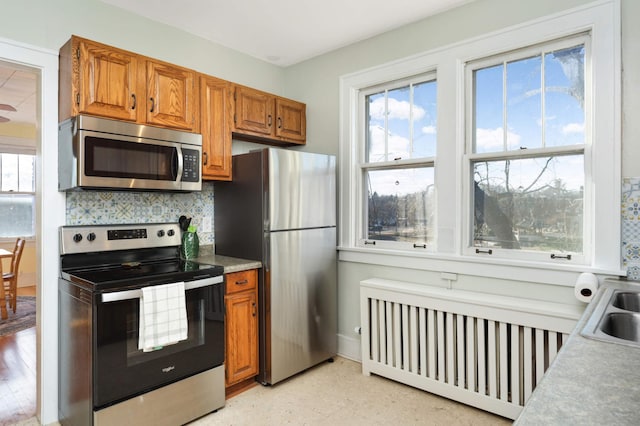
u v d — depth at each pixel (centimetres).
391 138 296
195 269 223
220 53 307
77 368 196
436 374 246
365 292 275
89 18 235
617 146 198
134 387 192
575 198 217
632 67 195
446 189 259
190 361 215
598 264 204
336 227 321
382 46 292
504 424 212
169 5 247
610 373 84
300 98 348
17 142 595
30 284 599
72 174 204
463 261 248
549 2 219
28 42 211
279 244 262
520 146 235
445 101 259
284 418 220
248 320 255
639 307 168
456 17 255
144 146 223
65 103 212
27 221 610
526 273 225
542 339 201
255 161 264
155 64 232
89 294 183
